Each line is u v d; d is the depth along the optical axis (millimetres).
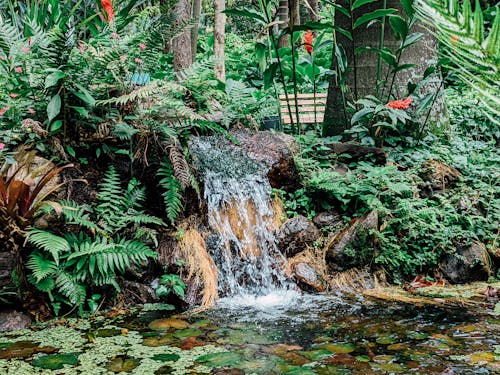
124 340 2994
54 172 3406
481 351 2768
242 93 5406
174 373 2516
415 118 5582
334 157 5105
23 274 3432
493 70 729
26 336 3082
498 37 693
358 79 5852
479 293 3957
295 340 2971
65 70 3807
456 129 6297
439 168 5020
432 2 750
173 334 3092
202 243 4070
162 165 4145
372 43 5773
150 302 3738
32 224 3512
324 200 4629
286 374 2484
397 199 4488
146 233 3953
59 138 3998
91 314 3518
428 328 3156
